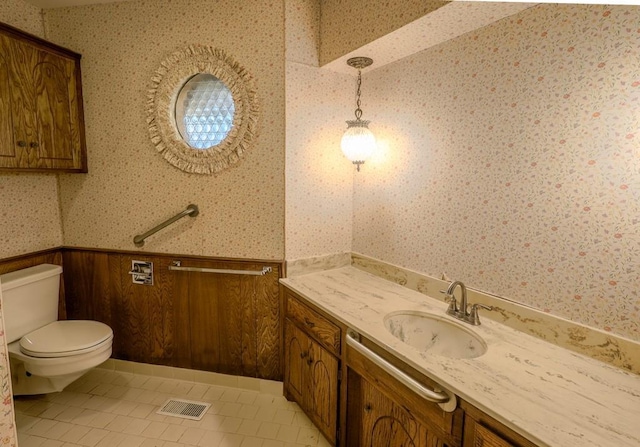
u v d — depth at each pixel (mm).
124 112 2045
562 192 1172
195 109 2031
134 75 2004
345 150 1870
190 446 1634
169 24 1933
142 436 1692
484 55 1380
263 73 1851
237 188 1962
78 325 1993
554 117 1177
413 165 1732
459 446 951
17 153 1763
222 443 1657
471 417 913
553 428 783
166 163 2031
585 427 790
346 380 1433
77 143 2074
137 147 2057
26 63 1785
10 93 1721
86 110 2100
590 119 1089
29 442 1638
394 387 1181
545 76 1191
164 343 2188
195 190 2016
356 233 2137
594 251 1105
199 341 2135
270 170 1907
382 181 1927
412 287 1758
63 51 1961
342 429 1479
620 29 1009
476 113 1423
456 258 1554
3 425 785
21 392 1882
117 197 2129
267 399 2008
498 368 1043
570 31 1118
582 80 1100
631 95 1000
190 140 2047
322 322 1572
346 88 2021
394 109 1818
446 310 1489
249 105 1879
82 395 2012
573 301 1166
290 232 1956
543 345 1200
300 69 1870
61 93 1970
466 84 1455
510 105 1302
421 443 1082
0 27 1660
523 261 1302
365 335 1282
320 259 2068
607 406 870
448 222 1576
